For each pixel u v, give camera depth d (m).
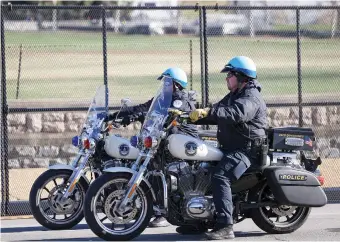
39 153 49.50
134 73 61.25
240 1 77.25
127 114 31.22
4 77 36.50
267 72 62.31
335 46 61.56
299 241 28.08
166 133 28.02
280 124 50.22
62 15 100.88
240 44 66.06
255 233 29.84
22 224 33.25
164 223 32.28
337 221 32.47
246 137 27.89
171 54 64.25
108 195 27.56
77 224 32.78
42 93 59.69
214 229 27.75
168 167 27.83
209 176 27.94
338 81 61.78
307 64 62.66
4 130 36.41
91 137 30.77
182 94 31.19
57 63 63.12
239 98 27.69
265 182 28.66
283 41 64.88
